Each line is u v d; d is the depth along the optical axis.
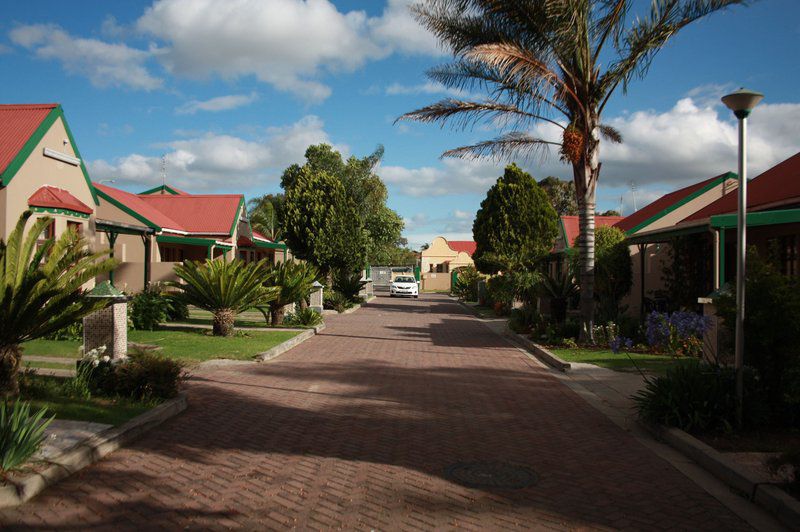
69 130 17.19
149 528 4.12
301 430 6.89
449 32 14.22
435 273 65.81
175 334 15.45
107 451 5.71
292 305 20.47
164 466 5.44
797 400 6.16
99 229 19.27
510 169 30.12
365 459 5.81
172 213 33.06
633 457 6.04
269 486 5.02
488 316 25.42
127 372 7.71
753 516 4.55
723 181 22.05
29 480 4.61
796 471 4.77
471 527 4.27
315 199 30.94
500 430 7.07
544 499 4.84
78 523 4.16
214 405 8.03
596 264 21.56
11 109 16.61
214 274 15.10
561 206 58.94
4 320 6.73
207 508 4.50
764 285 6.75
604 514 4.55
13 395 7.02
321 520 4.34
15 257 7.13
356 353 13.88
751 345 6.81
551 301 17.62
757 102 6.63
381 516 4.43
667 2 12.62
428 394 9.20
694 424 6.57
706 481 5.33
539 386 9.95
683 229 15.16
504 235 29.61
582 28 13.09
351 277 33.06
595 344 14.16
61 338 13.10
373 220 44.25
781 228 14.60
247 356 12.29
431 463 5.73
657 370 11.21
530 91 13.62
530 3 12.93
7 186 14.51
